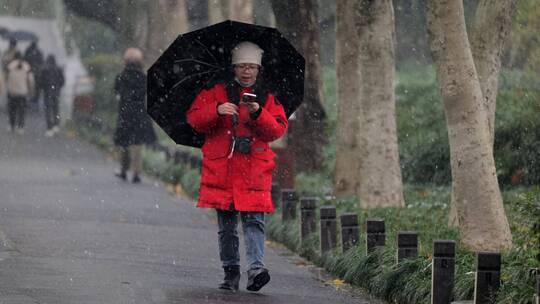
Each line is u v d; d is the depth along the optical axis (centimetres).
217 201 1972
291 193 3036
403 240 2116
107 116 8138
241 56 1961
